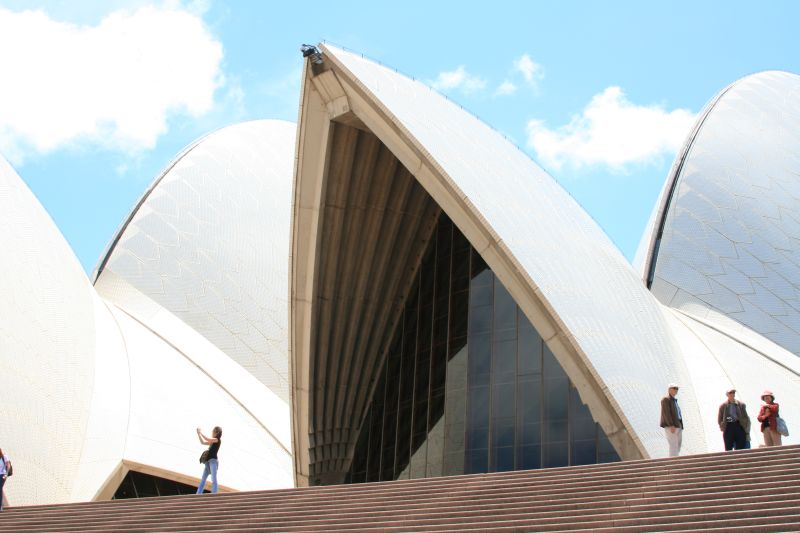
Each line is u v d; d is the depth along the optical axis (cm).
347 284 2355
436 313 2367
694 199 3061
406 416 2353
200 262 3177
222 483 2414
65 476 2198
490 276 2283
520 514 1157
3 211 2372
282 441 2736
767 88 3459
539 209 2242
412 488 1353
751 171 3128
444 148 2070
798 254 2928
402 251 2425
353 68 2055
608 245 2503
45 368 2261
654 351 2194
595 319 2033
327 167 2172
